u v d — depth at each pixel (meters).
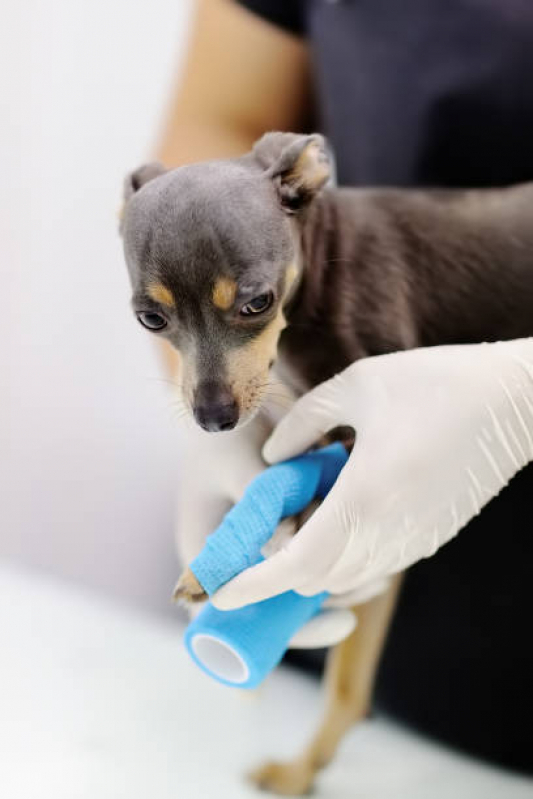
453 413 0.50
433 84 0.64
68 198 0.92
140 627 0.69
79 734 0.56
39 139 0.91
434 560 0.64
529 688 0.61
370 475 0.49
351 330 0.56
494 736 0.62
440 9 0.64
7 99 0.89
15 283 0.93
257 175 0.53
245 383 0.52
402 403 0.51
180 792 0.52
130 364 0.95
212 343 0.52
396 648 0.65
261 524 0.47
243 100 0.77
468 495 0.51
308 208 0.56
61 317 0.94
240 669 0.48
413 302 0.58
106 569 0.95
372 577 0.52
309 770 0.57
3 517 0.96
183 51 0.88
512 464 0.51
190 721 0.59
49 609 0.70
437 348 0.52
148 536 0.94
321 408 0.52
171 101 0.81
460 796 0.57
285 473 0.49
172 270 0.51
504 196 0.59
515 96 0.63
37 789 0.51
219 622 0.47
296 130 0.79
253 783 0.55
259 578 0.47
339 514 0.49
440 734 0.64
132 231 0.52
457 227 0.58
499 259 0.58
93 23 0.89
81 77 0.90
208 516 0.57
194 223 0.50
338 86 0.69
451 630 0.63
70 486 0.96
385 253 0.57
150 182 0.53
